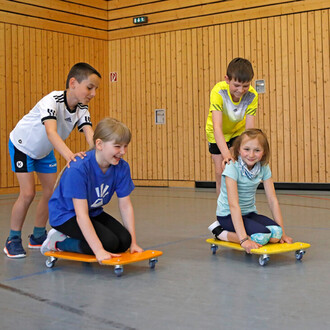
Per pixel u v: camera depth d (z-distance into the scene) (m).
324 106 6.64
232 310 1.75
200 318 1.67
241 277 2.22
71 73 2.70
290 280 2.15
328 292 1.96
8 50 6.99
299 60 6.76
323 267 2.39
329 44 6.57
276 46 6.89
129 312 1.75
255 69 7.04
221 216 2.69
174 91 7.71
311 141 6.72
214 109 3.14
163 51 7.78
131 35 8.07
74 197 2.29
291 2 6.76
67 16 7.74
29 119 2.80
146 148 7.98
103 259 2.21
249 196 2.67
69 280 2.22
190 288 2.05
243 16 7.09
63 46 7.70
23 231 3.69
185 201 5.57
